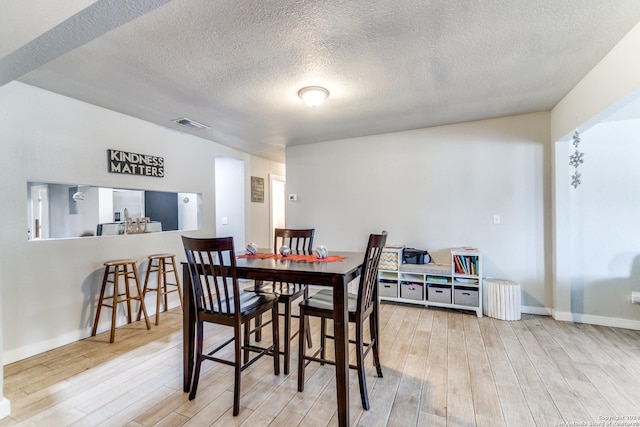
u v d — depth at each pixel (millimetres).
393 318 3289
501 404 1803
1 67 1637
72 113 2775
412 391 1948
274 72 2326
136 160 3311
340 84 2555
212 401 1866
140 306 3215
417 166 3938
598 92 2252
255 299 2102
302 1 1538
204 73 2328
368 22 1727
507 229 3488
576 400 1829
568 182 3135
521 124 3406
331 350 2584
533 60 2197
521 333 2852
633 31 1831
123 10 1276
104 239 3025
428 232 3887
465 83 2566
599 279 3084
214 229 4457
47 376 2156
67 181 2729
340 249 4426
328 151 4500
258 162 5711
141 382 2080
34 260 2508
